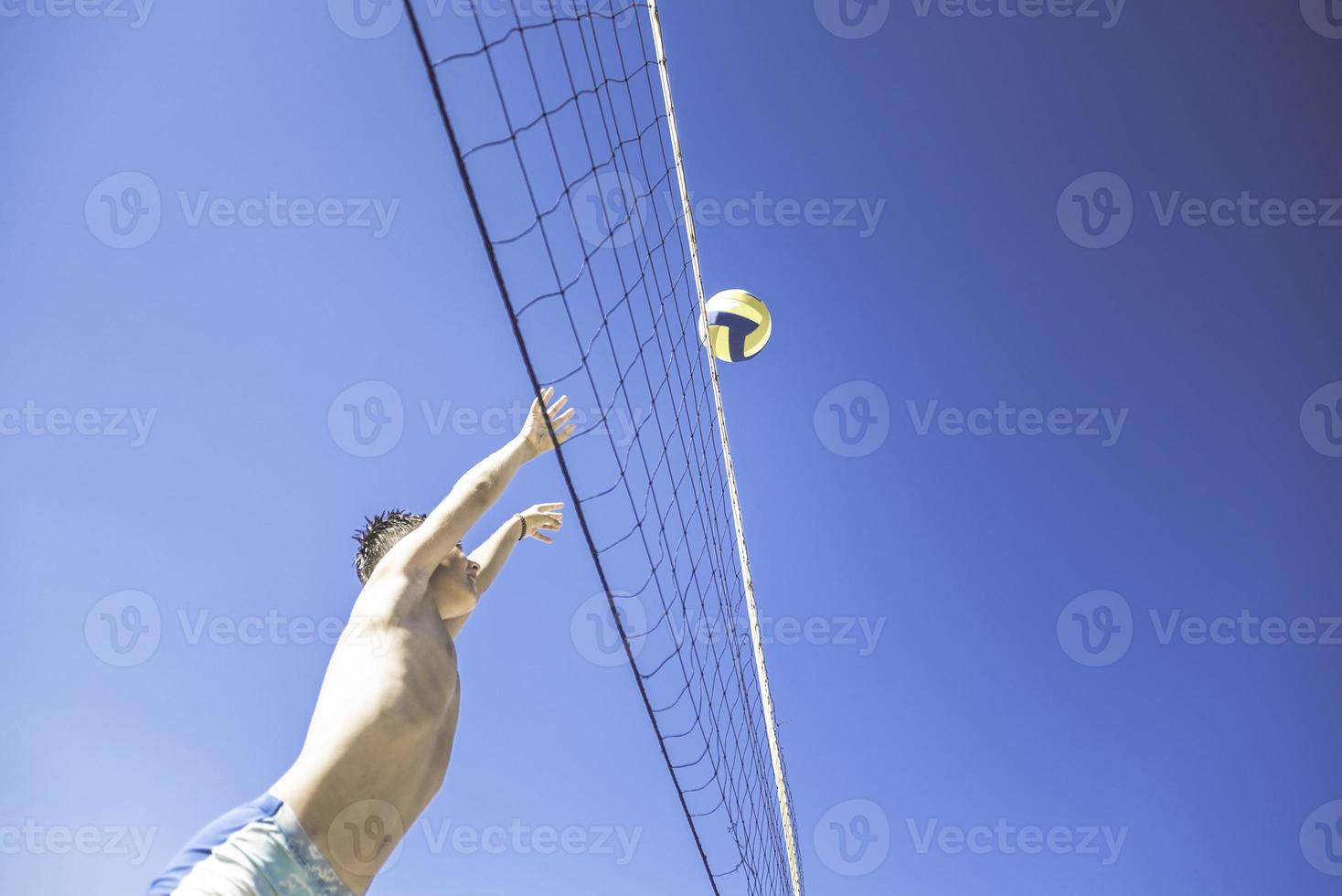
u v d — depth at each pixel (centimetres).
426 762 183
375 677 177
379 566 198
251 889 147
